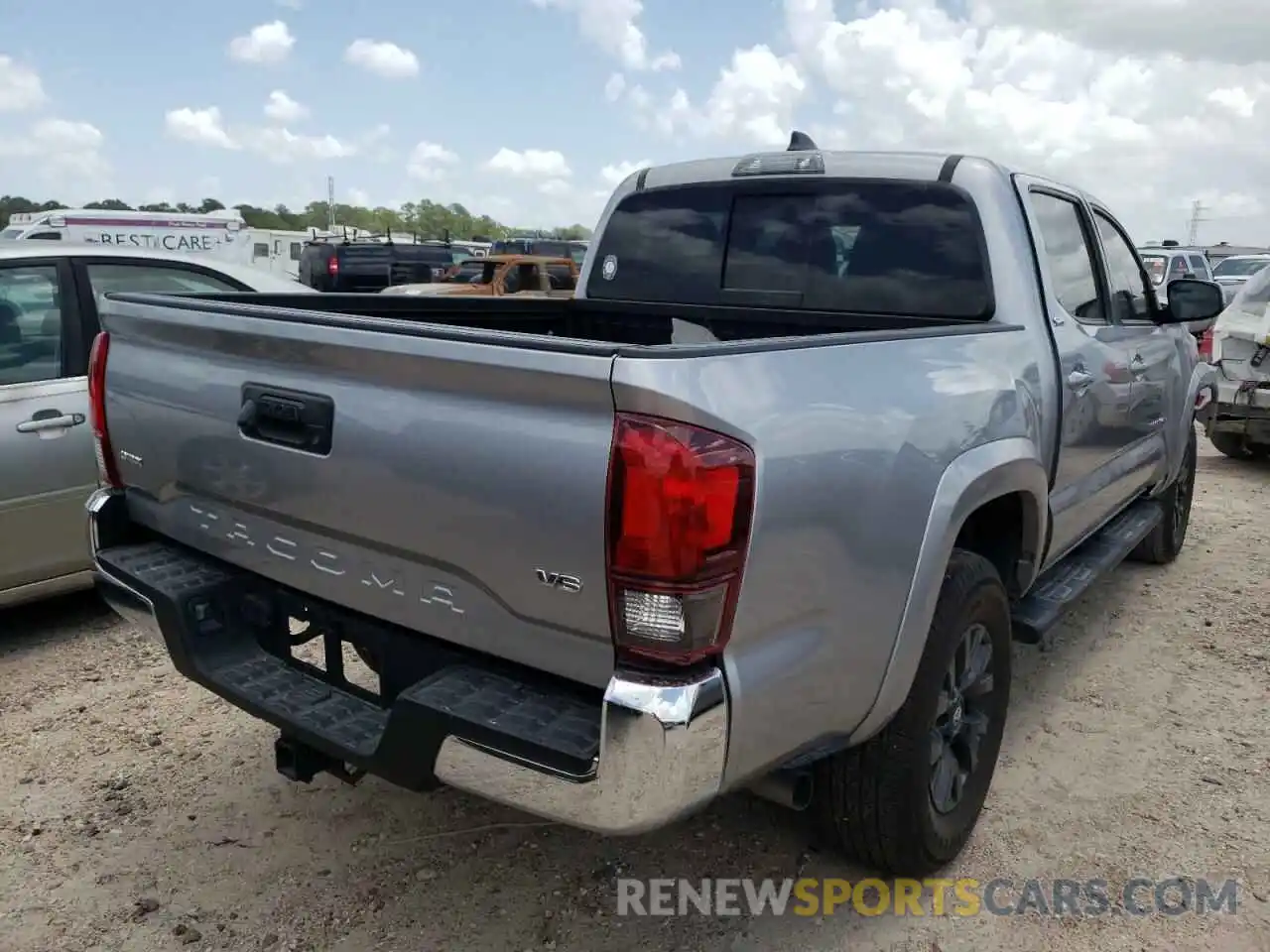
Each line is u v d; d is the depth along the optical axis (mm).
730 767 2055
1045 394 3238
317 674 2625
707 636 1927
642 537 1863
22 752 3570
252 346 2457
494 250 29094
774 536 2021
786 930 2680
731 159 3967
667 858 2994
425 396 2146
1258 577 5629
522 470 1988
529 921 2705
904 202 3498
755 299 3879
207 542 2773
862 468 2256
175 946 2602
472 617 2182
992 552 3334
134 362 2871
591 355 1874
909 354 2582
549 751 1956
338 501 2326
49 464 4348
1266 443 8312
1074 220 3922
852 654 2314
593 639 1999
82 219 21453
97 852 2996
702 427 1886
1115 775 3471
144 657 4395
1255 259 20453
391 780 2248
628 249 4273
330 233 35188
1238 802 3303
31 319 4473
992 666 3025
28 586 4418
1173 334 4953
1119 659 4465
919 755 2639
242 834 3094
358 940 2629
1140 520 4895
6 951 2566
